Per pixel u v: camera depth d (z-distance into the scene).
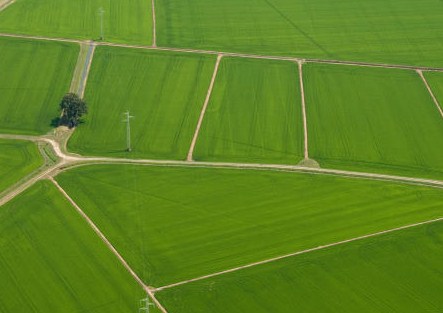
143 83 141.62
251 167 118.12
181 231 102.19
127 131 122.81
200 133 127.06
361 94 141.88
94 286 91.69
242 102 137.00
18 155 118.81
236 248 99.38
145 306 88.56
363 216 106.81
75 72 143.88
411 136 129.38
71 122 127.81
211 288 92.00
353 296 91.44
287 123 131.12
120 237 100.50
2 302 88.94
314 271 95.38
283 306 89.56
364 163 121.12
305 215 106.50
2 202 106.81
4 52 149.00
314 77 147.00
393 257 98.31
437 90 145.00
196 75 145.25
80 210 105.56
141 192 110.12
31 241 99.12
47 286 91.50
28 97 135.25
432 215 107.50
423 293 92.25
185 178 114.12
